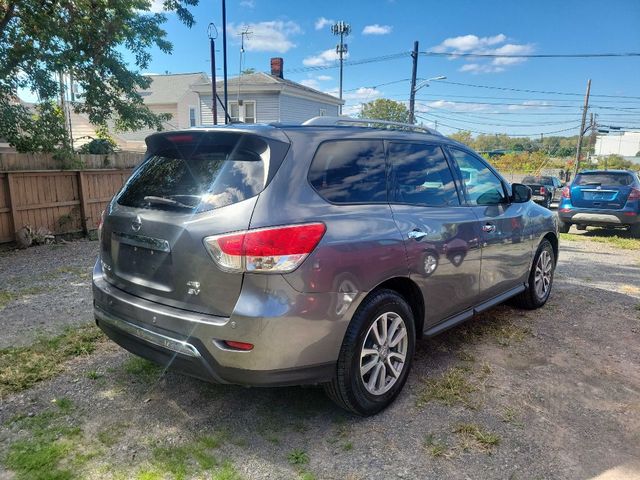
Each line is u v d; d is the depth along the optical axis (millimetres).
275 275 2404
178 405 3023
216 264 2434
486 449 2633
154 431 2742
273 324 2391
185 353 2545
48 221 9125
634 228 10539
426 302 3295
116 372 3443
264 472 2416
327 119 3125
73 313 4707
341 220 2703
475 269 3766
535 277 4926
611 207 10555
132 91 11805
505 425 2869
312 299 2496
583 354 3938
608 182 10742
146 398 3098
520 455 2590
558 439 2744
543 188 20953
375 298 2855
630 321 4777
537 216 4824
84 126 25125
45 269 6680
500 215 4141
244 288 2406
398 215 3092
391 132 3381
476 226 3746
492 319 4742
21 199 8602
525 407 3080
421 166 3486
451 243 3443
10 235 8422
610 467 2516
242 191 2537
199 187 2693
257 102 24984
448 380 3383
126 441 2641
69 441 2627
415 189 3365
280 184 2557
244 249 2381
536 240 4801
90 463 2453
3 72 8984
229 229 2428
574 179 11320
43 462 2443
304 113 26953
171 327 2590
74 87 11516
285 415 2936
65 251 8141
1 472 2367
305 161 2709
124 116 11852
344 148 2980
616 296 5676
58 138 9477
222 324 2428
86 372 3434
